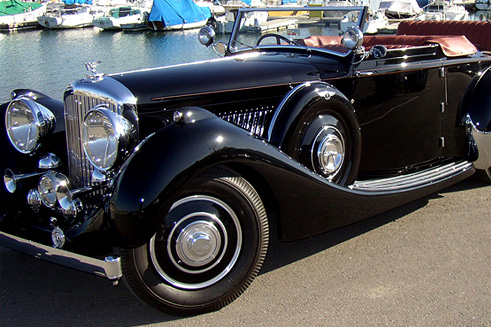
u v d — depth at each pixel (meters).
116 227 2.42
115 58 17.53
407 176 3.88
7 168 3.34
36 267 3.27
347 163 3.39
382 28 19.17
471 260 3.23
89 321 2.65
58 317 2.70
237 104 3.24
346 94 3.54
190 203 2.57
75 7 34.25
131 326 2.61
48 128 3.35
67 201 2.80
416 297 2.82
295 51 3.92
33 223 3.04
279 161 2.70
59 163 3.32
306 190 2.84
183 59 17.25
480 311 2.67
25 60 16.55
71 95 3.12
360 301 2.79
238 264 2.73
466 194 4.40
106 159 2.69
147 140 2.55
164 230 2.53
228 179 2.60
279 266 3.21
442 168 4.10
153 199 2.37
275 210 2.92
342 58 3.61
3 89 11.10
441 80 4.05
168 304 2.60
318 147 3.17
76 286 3.02
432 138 4.12
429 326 2.55
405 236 3.60
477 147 4.14
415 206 4.15
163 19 28.44
